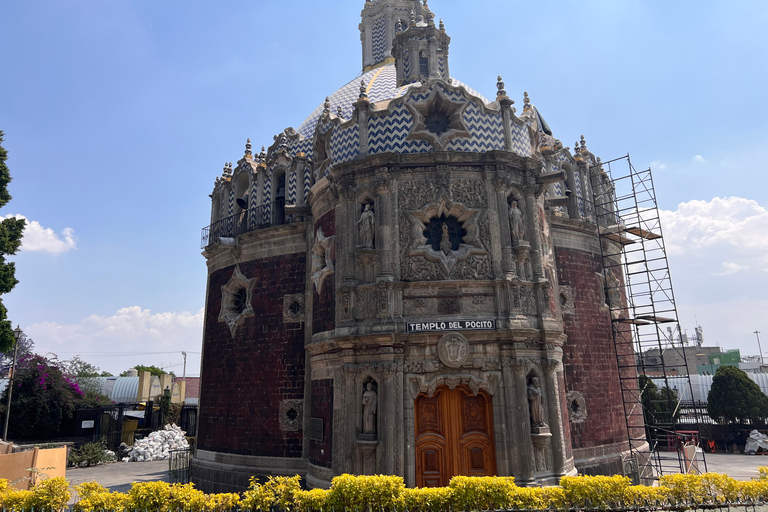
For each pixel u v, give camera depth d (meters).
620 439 26.97
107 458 44.38
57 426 46.44
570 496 13.14
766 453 42.06
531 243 21.02
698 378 57.06
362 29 40.88
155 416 56.81
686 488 13.33
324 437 20.70
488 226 20.33
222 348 27.89
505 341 19.09
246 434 25.38
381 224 19.88
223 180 31.33
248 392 25.84
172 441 48.34
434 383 18.66
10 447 27.48
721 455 42.44
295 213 25.69
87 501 13.30
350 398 19.06
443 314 19.33
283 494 13.50
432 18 35.62
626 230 29.39
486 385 18.81
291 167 27.69
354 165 20.72
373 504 13.05
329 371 20.95
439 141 20.88
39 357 47.84
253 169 29.80
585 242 28.89
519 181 21.41
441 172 20.33
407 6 39.59
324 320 21.75
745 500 13.18
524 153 22.77
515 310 19.47
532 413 18.97
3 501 13.62
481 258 20.02
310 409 23.09
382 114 21.38
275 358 25.39
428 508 13.11
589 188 30.88
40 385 46.06
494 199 20.62
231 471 25.17
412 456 18.06
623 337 30.69
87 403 54.19
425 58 31.16
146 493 13.27
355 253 20.27
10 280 24.72
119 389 70.12
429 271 19.70
